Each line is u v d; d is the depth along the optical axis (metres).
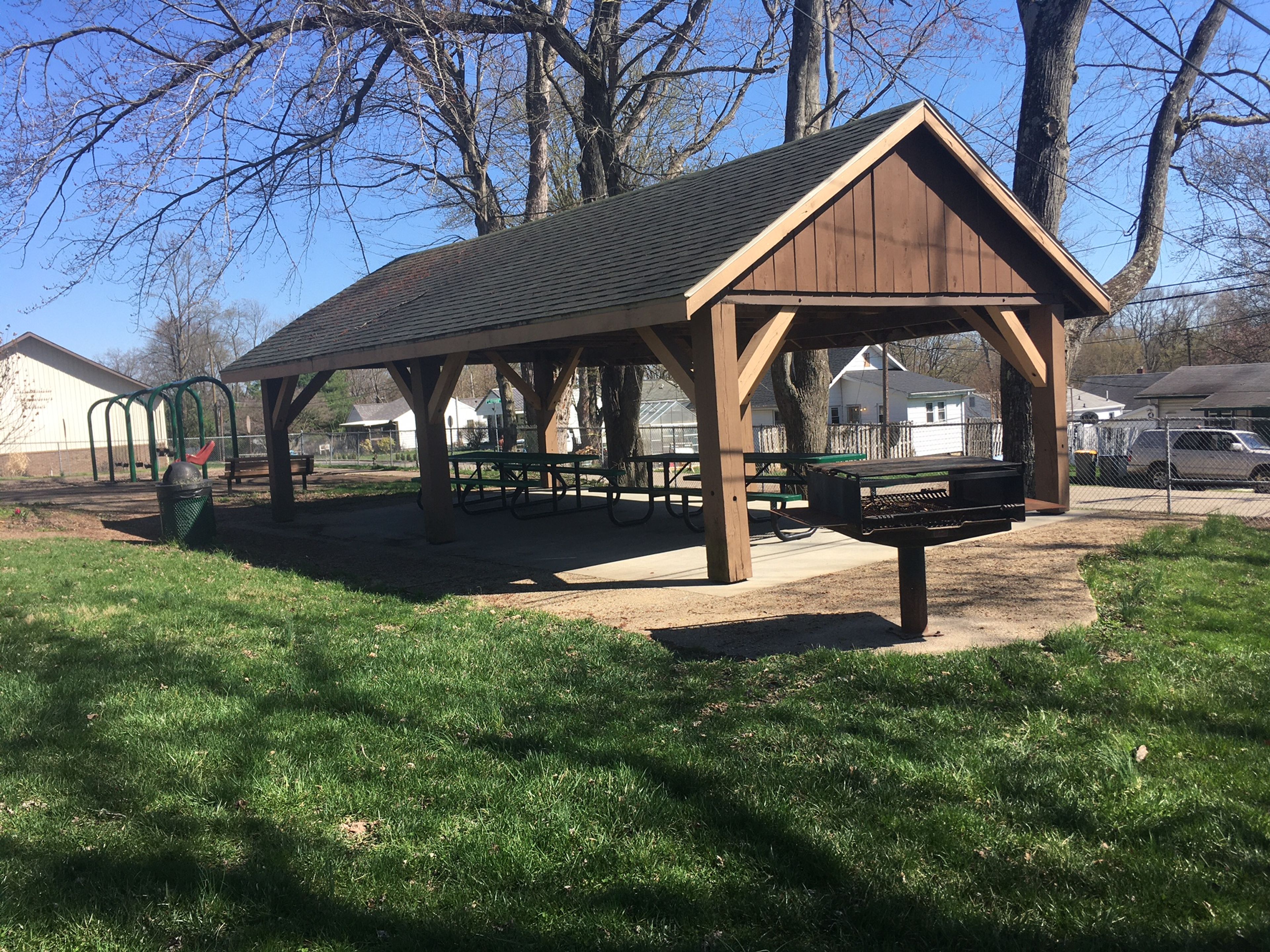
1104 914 2.65
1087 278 10.58
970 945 2.55
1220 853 2.95
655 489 11.62
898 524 5.35
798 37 15.83
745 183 9.43
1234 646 5.13
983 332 10.97
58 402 35.06
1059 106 12.73
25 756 3.94
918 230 9.28
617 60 19.30
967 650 5.20
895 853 3.00
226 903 2.79
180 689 4.89
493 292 10.73
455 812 3.37
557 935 2.62
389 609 7.05
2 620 6.76
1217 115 14.75
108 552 10.87
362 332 12.68
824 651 5.27
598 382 29.69
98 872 2.96
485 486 16.75
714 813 3.30
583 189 19.22
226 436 60.34
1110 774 3.51
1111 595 6.47
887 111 9.20
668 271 7.95
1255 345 42.88
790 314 8.23
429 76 15.20
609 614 6.84
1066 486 10.95
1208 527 9.24
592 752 3.88
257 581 8.58
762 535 10.72
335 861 3.03
